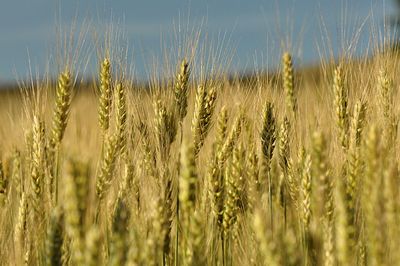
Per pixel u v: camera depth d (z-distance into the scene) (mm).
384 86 6363
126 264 3398
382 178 3703
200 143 5773
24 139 6367
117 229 3529
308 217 4918
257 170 5605
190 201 3904
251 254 5320
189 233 3914
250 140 5879
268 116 6047
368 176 3627
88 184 3311
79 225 3275
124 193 5418
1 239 5824
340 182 3654
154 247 3861
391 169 3598
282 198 5875
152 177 5469
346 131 5879
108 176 5301
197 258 3883
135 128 6059
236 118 5918
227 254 5199
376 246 3496
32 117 6133
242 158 5094
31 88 6121
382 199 3514
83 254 3262
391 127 6023
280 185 5941
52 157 5648
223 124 5645
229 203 5000
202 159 6035
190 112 6172
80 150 3461
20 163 6164
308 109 6359
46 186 5539
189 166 3902
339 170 5527
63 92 5805
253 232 5180
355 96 6293
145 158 5637
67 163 3297
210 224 5129
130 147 6000
